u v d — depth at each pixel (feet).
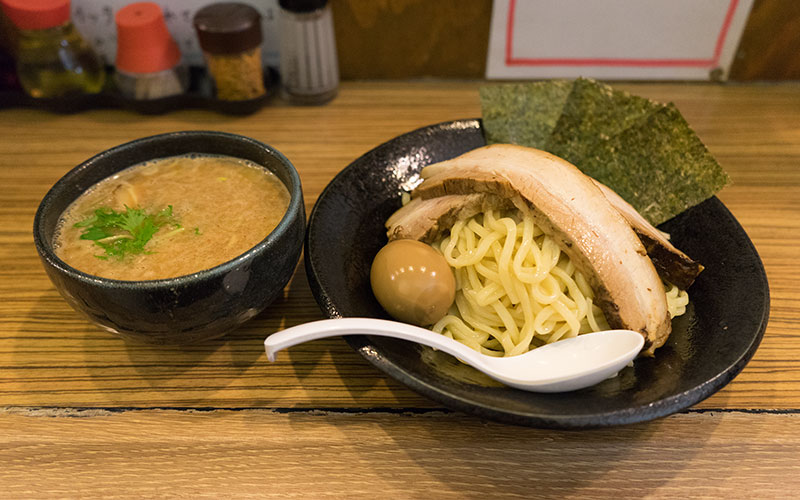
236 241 1.03
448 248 1.17
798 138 1.64
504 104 1.37
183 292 0.88
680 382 0.90
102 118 1.68
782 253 1.29
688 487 0.91
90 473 0.91
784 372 1.06
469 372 0.98
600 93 1.32
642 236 1.11
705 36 1.77
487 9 1.70
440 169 1.23
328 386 1.04
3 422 0.98
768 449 0.95
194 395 1.02
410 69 1.84
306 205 1.38
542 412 0.84
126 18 1.56
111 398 1.01
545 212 1.06
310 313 1.16
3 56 1.66
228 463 0.93
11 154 1.53
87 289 0.88
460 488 0.90
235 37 1.54
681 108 1.74
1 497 0.88
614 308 1.03
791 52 1.79
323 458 0.94
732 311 1.01
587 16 1.72
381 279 1.04
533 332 1.08
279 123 1.66
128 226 1.03
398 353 0.95
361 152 1.56
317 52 1.65
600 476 0.92
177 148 1.18
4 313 1.15
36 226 0.96
